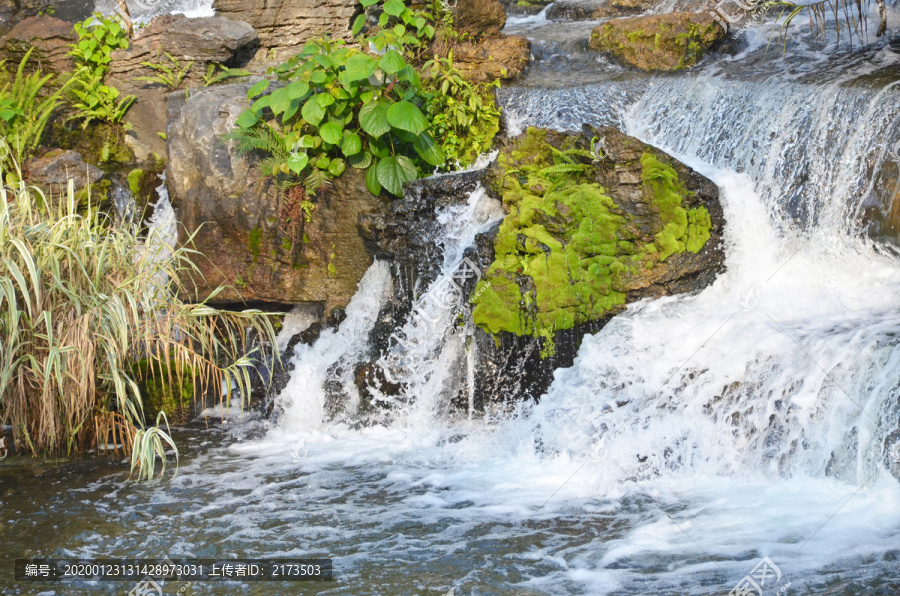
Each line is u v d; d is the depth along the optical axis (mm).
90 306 5727
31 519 4797
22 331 5684
